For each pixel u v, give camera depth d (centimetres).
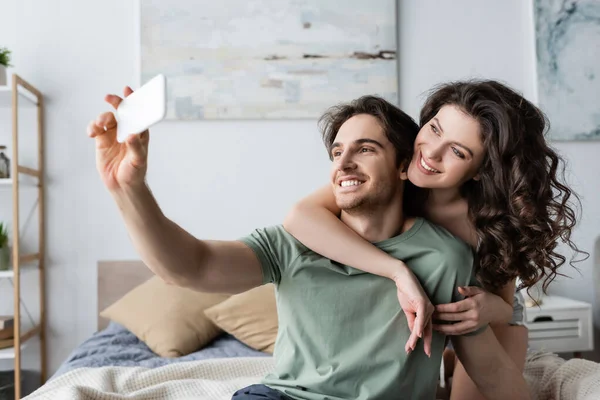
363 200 120
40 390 176
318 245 123
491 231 125
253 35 330
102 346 257
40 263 318
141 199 97
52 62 326
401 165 125
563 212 131
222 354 247
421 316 113
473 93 121
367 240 128
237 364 202
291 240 126
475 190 130
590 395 153
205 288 114
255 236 125
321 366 120
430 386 123
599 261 334
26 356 322
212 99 328
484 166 124
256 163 332
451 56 342
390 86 335
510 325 178
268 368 204
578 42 345
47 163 325
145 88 84
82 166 325
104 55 328
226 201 330
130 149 88
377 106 122
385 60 335
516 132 121
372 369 118
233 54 329
